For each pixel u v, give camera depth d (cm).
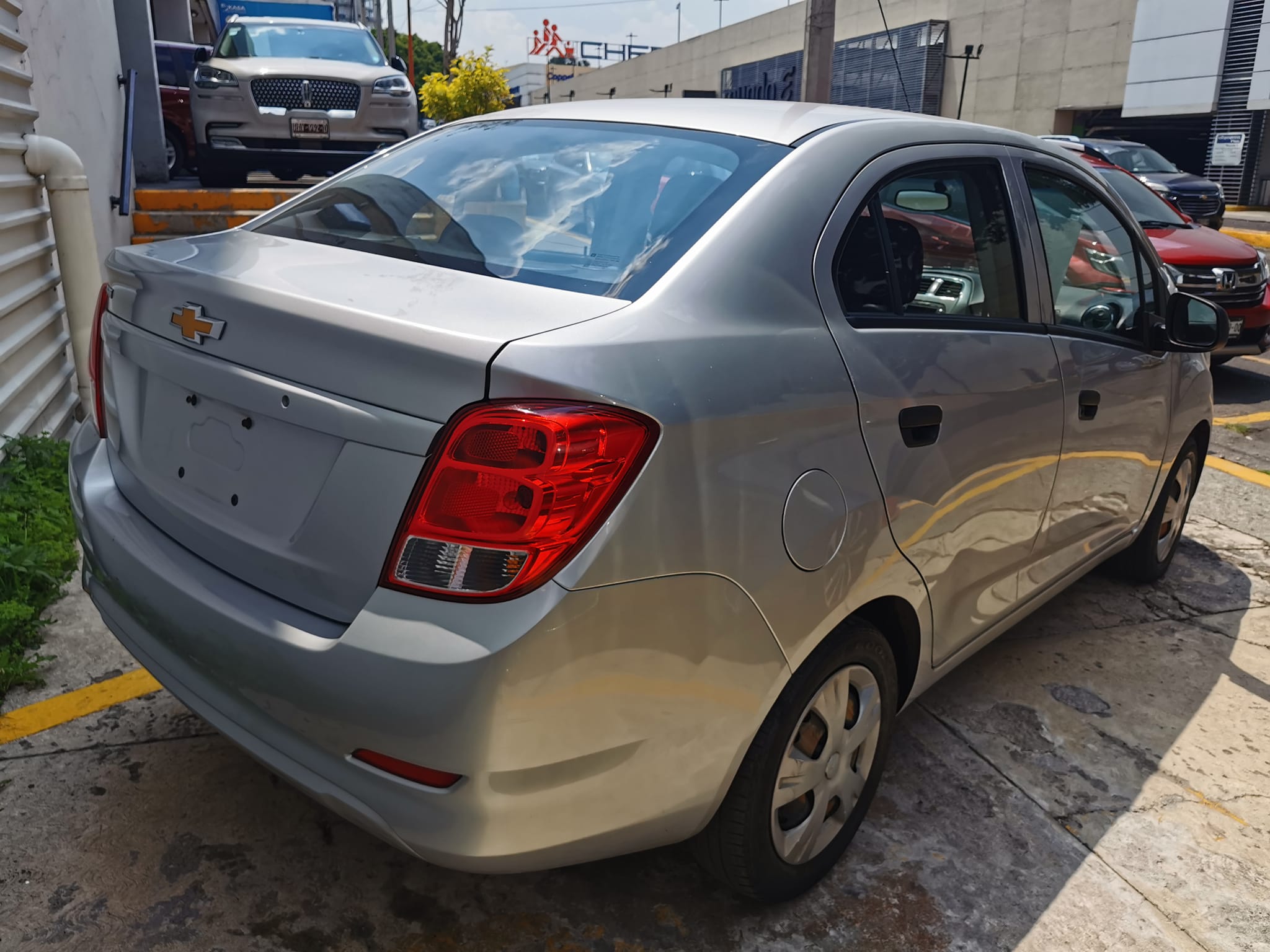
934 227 249
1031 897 240
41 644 315
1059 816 270
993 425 252
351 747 171
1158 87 2828
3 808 243
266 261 213
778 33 4484
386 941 214
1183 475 414
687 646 179
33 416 442
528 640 159
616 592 167
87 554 230
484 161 250
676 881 238
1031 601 312
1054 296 294
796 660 201
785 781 215
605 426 164
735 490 182
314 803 252
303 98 941
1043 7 3178
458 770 164
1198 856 258
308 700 173
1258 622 395
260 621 181
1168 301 357
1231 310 793
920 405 226
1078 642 371
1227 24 2628
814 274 213
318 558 177
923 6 3644
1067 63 3125
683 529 174
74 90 625
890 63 3778
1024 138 300
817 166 224
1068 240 305
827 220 220
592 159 237
